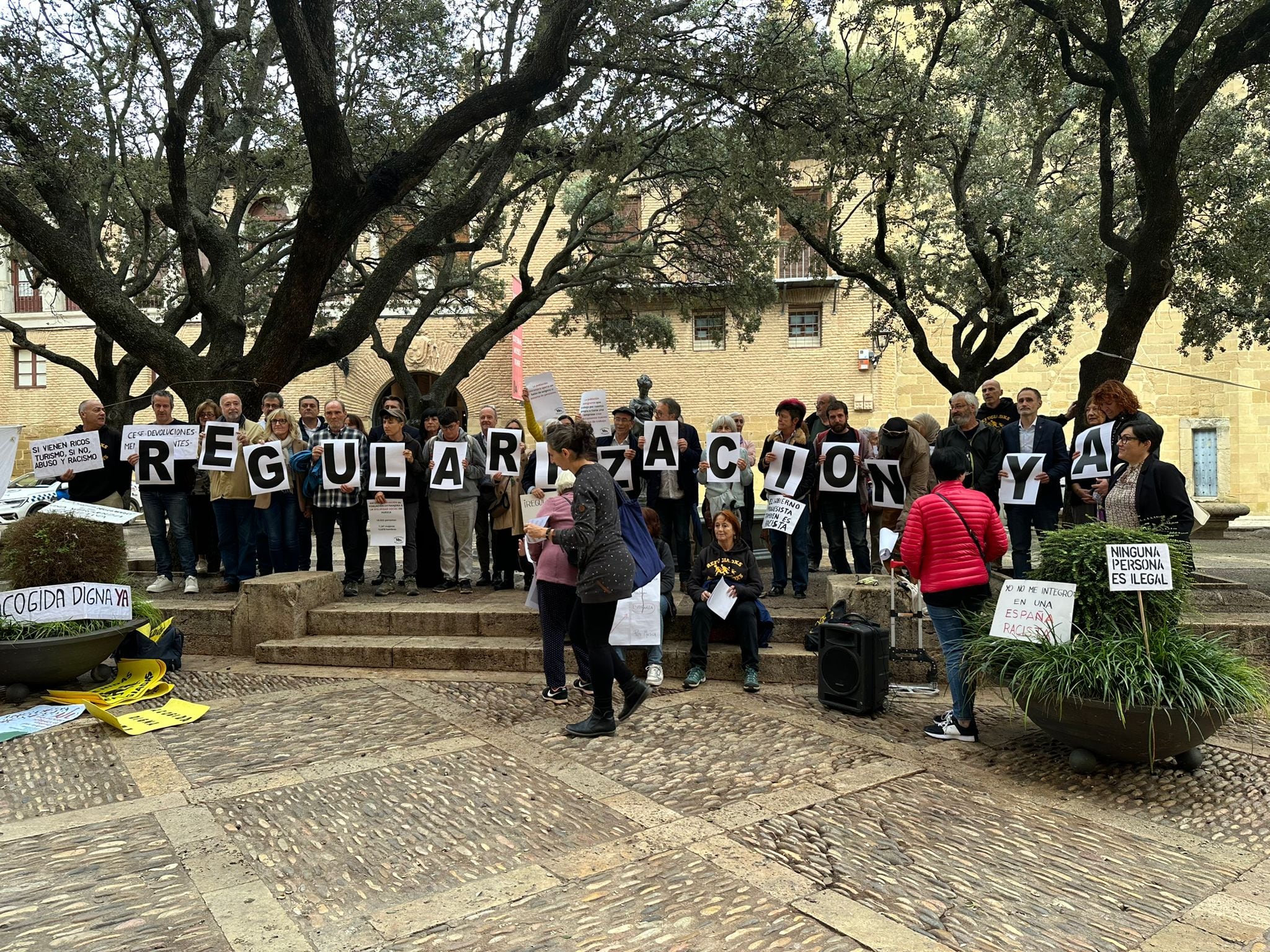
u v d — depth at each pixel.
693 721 5.67
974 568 5.23
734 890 3.41
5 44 9.22
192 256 9.98
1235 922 3.18
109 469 8.82
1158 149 8.65
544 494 7.83
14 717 5.72
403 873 3.57
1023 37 10.16
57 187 9.62
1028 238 11.59
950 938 3.07
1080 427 9.69
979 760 4.98
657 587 6.55
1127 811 4.26
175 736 5.43
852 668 5.81
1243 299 12.41
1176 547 4.85
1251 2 9.41
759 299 15.36
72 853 3.78
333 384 22.61
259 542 9.20
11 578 6.29
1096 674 4.50
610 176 11.02
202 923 3.18
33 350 14.61
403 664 7.17
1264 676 6.05
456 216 9.82
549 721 5.66
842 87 10.15
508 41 10.77
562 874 3.55
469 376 22.52
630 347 18.11
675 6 9.61
